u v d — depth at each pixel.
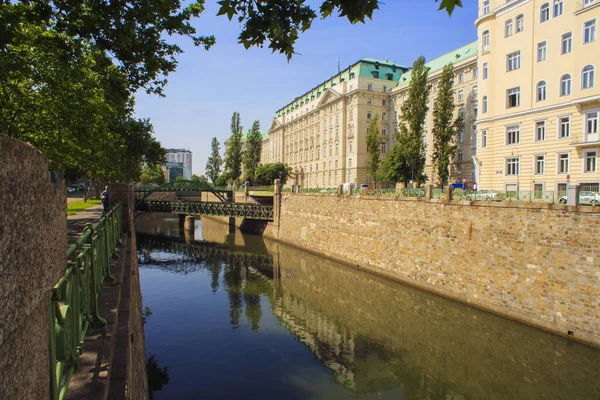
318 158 79.31
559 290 15.06
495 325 16.64
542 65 26.23
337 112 71.12
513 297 16.84
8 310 1.75
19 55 10.05
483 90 31.00
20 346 1.93
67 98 14.70
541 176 26.33
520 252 16.64
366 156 66.19
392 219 24.84
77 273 4.10
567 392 12.02
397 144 48.06
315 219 34.94
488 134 30.50
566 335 14.69
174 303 21.14
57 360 3.21
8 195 1.77
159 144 37.16
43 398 2.30
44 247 2.35
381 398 12.16
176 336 16.69
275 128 102.69
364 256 27.66
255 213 44.34
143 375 9.38
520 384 12.66
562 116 24.98
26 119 14.29
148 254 34.88
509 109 28.48
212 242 41.69
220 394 12.23
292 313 19.70
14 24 6.86
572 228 14.73
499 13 29.22
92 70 14.62
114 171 31.77
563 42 25.05
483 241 18.39
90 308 5.29
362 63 67.62
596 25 22.92
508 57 28.72
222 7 4.24
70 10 6.83
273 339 16.53
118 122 31.16
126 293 7.41
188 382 12.94
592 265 14.07
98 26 7.00
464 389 12.61
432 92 56.50
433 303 20.11
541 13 26.34
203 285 24.77
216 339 16.41
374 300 21.31
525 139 27.42
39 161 2.32
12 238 1.82
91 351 4.57
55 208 2.64
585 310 14.17
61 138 16.06
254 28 4.27
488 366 13.90
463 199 20.06
